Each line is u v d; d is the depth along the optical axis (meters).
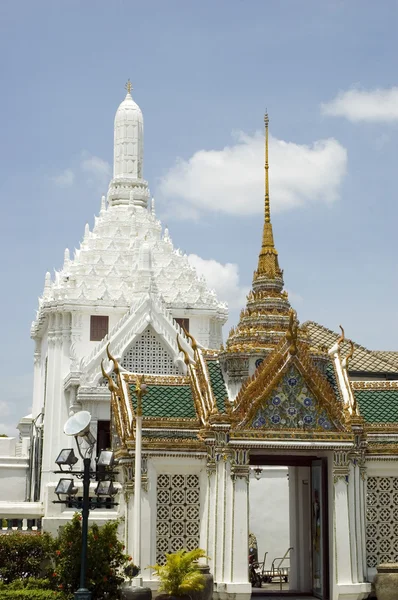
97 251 71.88
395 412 34.34
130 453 31.61
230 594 30.39
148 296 63.06
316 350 34.62
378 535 32.94
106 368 61.06
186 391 33.78
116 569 29.95
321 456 33.50
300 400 32.28
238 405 31.89
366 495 32.91
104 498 35.41
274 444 31.62
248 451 31.66
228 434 31.45
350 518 32.06
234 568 30.72
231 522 31.03
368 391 35.41
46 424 65.06
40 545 31.94
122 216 76.12
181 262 73.50
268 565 48.53
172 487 31.88
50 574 30.55
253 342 33.97
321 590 33.25
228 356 33.38
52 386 66.56
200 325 70.12
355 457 32.53
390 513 33.06
